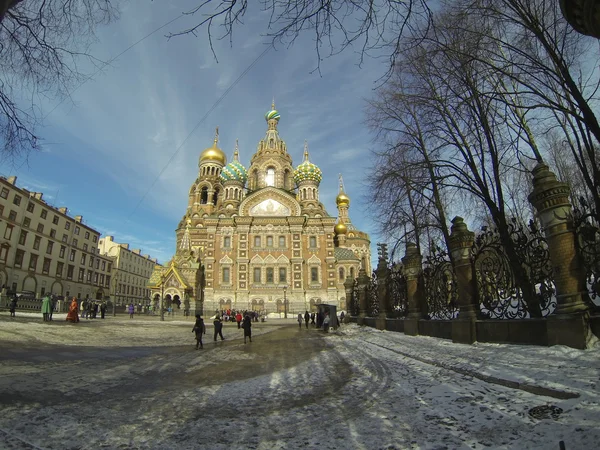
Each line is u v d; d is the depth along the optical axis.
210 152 82.25
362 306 28.03
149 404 6.90
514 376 6.53
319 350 15.85
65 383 8.64
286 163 81.12
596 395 4.90
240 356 14.52
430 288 15.20
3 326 19.33
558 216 8.30
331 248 64.25
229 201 70.69
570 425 4.26
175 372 10.62
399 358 10.98
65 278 72.19
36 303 40.25
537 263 9.41
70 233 74.25
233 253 63.62
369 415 5.80
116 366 11.52
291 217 64.69
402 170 16.20
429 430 4.92
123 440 5.00
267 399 7.21
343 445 4.66
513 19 9.69
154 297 64.19
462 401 5.95
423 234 19.94
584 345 7.36
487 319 10.81
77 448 4.72
